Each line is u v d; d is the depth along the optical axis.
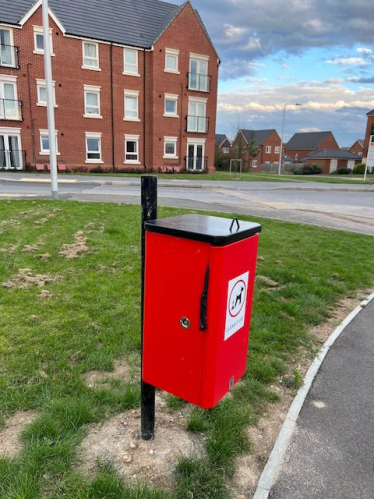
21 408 2.50
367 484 2.11
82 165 26.16
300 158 81.38
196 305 1.89
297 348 3.58
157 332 2.07
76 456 2.16
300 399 2.83
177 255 1.90
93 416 2.45
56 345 3.26
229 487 2.03
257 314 4.18
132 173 27.05
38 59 23.94
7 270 5.07
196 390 2.00
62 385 2.73
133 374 2.96
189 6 27.86
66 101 25.02
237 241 1.91
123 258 5.86
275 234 8.39
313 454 2.31
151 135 28.08
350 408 2.76
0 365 2.93
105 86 26.09
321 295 4.94
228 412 2.59
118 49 26.12
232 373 2.15
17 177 19.84
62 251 6.05
